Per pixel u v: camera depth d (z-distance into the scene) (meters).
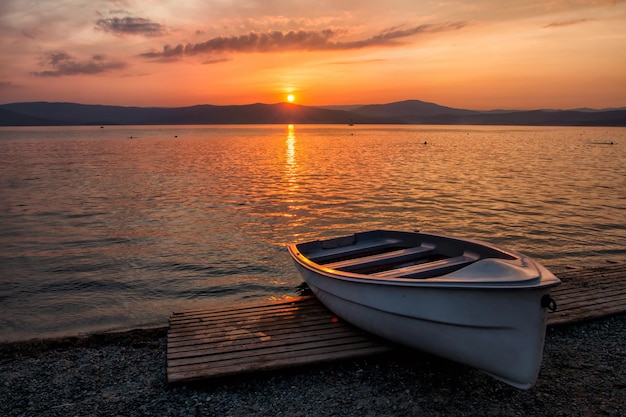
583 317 7.68
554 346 6.97
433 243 8.94
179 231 17.75
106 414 5.50
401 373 6.21
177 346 6.59
